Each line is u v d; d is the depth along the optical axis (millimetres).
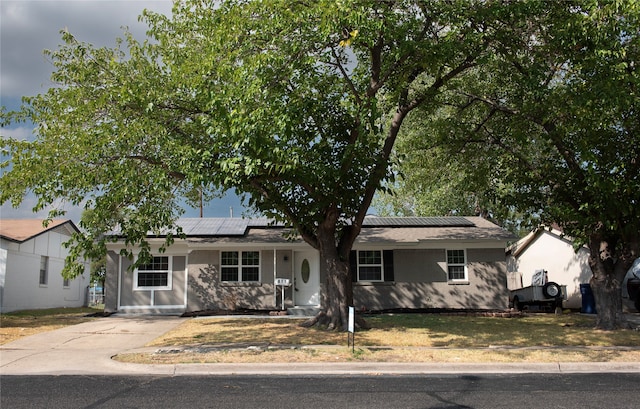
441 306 20906
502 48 13828
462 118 17984
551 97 13320
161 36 13914
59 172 12461
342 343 12430
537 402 7367
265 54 11648
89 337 13922
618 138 14508
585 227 15016
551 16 13117
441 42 12977
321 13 11391
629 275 22875
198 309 20406
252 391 8086
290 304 20438
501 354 11141
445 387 8430
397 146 20000
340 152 13766
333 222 14531
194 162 12148
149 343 12938
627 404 7246
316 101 13141
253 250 20938
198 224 22578
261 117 11266
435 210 32312
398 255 21156
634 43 12188
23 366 10250
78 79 13055
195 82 12266
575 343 12766
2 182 12266
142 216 13594
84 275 29703
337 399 7535
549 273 27531
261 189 13867
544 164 15898
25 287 23328
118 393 7914
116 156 12922
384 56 13930
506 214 17750
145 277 21125
